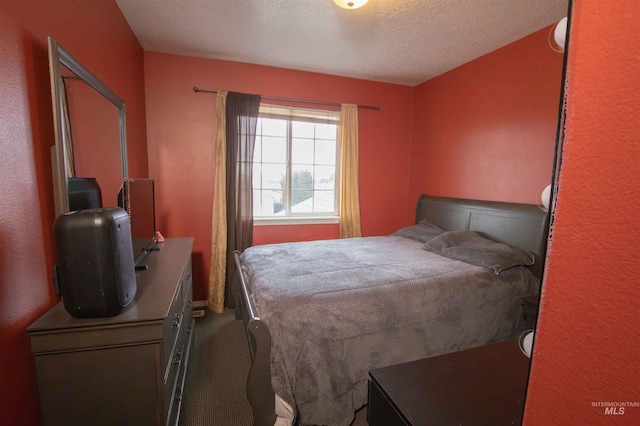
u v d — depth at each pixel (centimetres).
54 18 133
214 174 326
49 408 107
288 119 350
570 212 39
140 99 283
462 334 191
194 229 327
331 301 164
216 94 319
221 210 321
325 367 155
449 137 339
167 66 305
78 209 138
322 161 376
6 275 98
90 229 105
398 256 252
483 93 296
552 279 42
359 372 163
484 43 271
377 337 167
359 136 378
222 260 321
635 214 33
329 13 228
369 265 224
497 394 87
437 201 346
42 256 118
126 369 112
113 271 109
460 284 197
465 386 90
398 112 392
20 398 102
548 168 240
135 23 246
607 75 35
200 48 293
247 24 246
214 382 204
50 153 126
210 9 225
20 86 107
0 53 97
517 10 219
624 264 34
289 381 147
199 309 324
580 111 38
